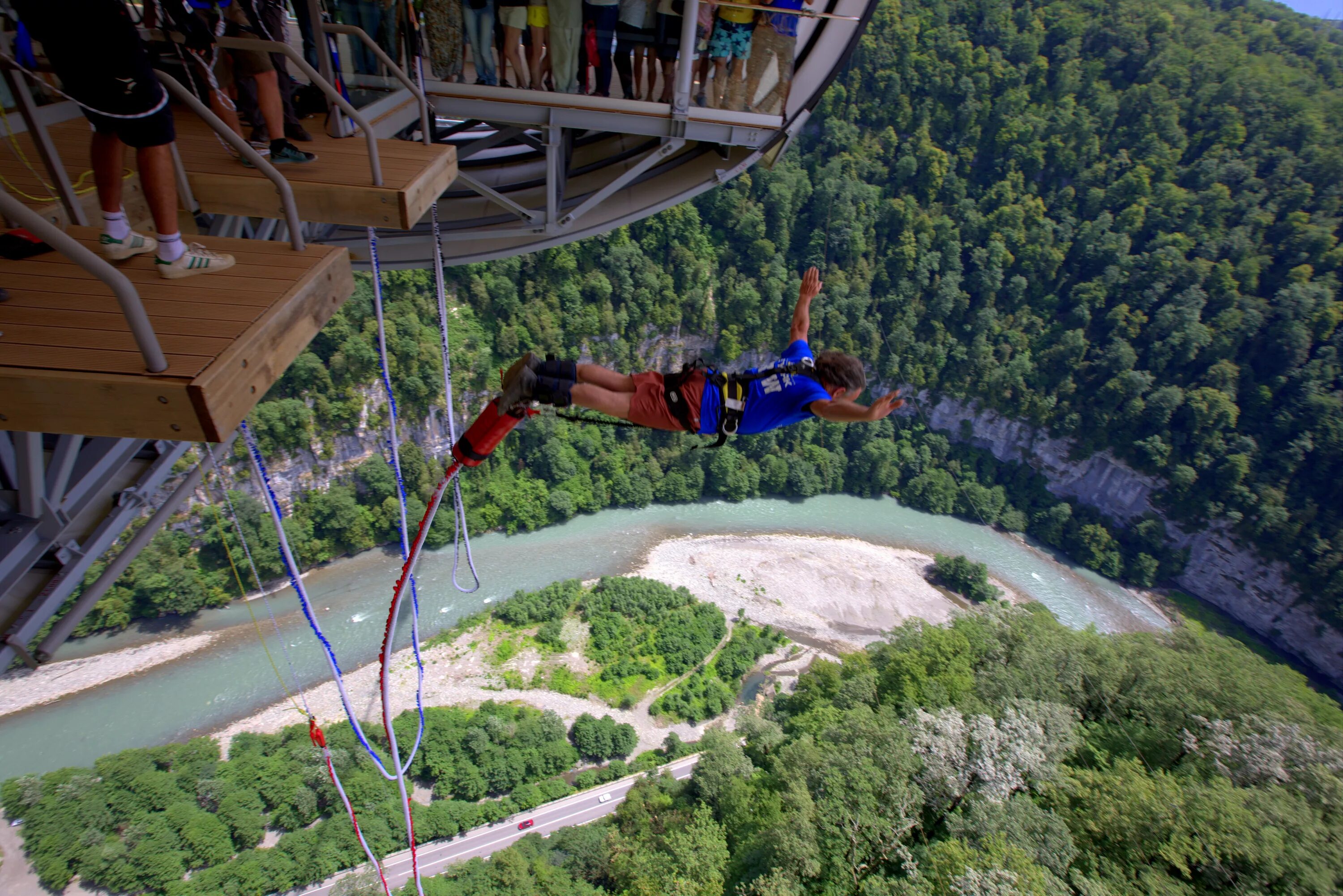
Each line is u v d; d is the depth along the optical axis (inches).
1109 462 3127.5
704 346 3289.9
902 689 1289.4
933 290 3422.7
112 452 272.4
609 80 382.6
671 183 479.8
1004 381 3270.2
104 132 161.0
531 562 2285.9
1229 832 876.6
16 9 139.7
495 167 515.2
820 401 166.7
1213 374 3046.3
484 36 353.1
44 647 244.8
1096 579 2847.0
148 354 135.5
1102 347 3250.5
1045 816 936.3
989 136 3543.3
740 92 391.5
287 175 253.9
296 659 1814.7
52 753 1539.1
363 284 2442.2
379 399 2427.4
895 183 3538.4
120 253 175.5
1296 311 2992.1
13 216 110.8
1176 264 3171.8
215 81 257.8
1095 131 3499.0
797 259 3452.3
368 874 1396.4
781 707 1793.8
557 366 163.2
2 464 237.6
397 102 340.5
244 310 169.0
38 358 141.4
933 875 877.8
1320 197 3137.3
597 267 2994.6
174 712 1648.6
